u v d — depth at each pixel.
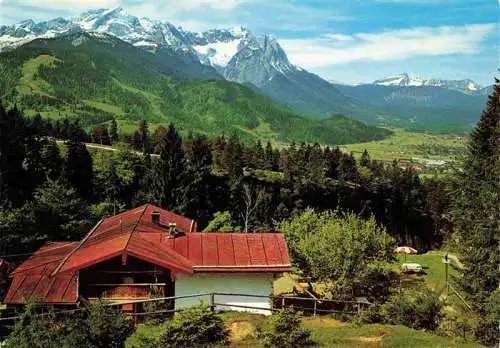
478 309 35.66
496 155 49.69
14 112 104.69
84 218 53.91
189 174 89.12
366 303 30.92
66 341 17.03
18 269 32.78
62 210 51.91
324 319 30.06
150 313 26.81
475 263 38.69
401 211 134.75
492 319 28.42
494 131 51.00
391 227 133.62
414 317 29.14
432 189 134.00
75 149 98.00
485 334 27.91
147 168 106.06
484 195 45.19
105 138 157.38
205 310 22.80
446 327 28.78
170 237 32.69
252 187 112.75
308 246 37.03
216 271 30.55
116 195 96.81
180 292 30.86
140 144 153.00
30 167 90.44
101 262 29.83
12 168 80.81
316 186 130.50
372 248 39.44
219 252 31.78
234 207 101.12
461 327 28.91
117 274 29.91
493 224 40.94
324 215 46.25
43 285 29.64
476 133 54.22
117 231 34.81
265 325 24.09
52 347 16.89
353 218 41.78
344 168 146.50
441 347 23.81
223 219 64.56
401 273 60.88
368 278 38.66
